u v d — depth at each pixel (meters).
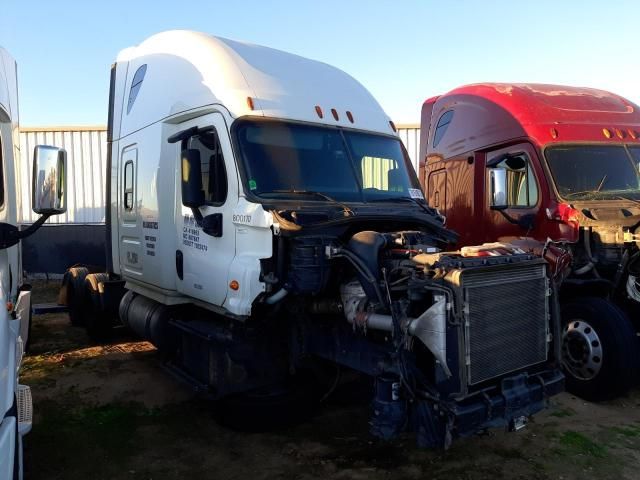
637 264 5.95
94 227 13.70
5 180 4.43
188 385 5.12
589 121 7.35
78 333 8.77
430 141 9.79
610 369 5.54
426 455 4.52
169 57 5.80
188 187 4.77
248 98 4.78
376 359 3.97
